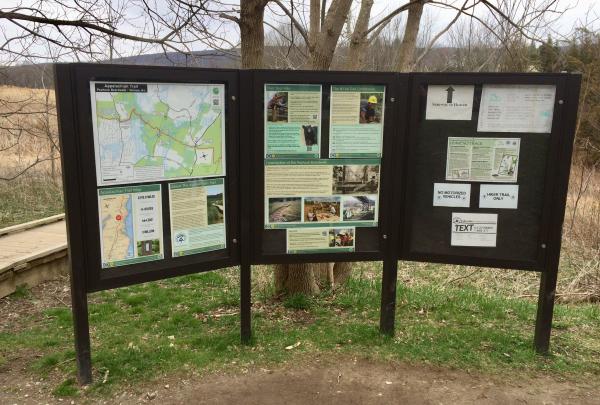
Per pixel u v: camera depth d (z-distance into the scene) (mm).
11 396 3270
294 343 3986
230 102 3590
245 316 3928
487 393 3287
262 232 3814
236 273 6508
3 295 5586
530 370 3584
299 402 3180
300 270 5160
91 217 3176
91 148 3115
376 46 10992
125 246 3336
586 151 10477
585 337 4203
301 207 3828
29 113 8211
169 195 3461
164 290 5867
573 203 9344
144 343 4113
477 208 3795
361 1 6203
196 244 3629
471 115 3691
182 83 3398
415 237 3914
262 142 3691
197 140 3518
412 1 5578
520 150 3682
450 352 3828
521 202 3740
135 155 3287
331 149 3777
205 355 3777
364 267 7148
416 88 3711
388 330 4090
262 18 4801
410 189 3846
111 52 5668
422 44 10070
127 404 3148
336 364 3645
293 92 3668
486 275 7277
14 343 4238
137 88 3234
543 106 3604
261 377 3465
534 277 7258
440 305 4977
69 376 3510
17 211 10133
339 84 3689
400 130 3777
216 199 3670
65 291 6008
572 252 7684
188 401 3178
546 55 9383
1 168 12117
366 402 3184
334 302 5137
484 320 4574
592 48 10844
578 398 3229
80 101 3033
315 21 5801
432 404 3166
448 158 3768
